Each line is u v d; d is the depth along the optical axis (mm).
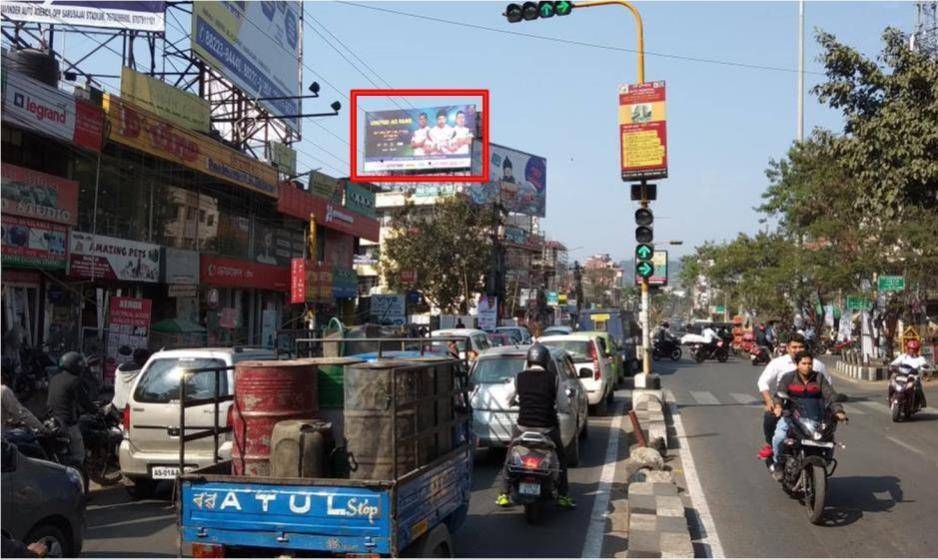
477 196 56656
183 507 5207
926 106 12562
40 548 4980
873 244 24609
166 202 20125
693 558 6164
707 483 9727
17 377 12773
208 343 22344
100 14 18750
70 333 16203
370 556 4844
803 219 28250
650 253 16250
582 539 7363
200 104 21344
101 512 8430
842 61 13328
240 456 5469
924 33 23469
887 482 9742
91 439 9359
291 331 13547
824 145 14594
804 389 8203
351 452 5125
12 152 15258
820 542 7219
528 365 8344
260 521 5043
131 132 17469
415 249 42312
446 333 17922
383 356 7059
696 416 15883
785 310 42219
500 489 8984
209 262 21438
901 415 15148
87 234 16203
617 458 11516
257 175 23734
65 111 15250
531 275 69000
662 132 15500
